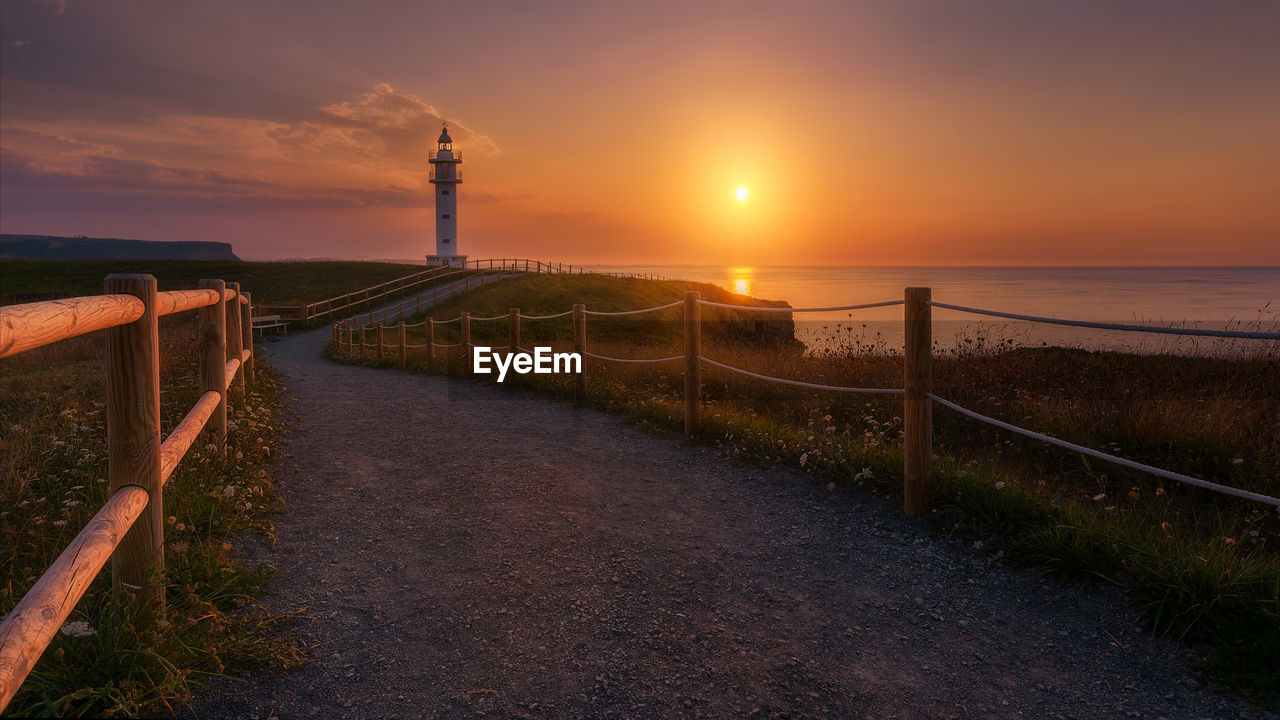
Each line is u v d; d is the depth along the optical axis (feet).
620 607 10.57
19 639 5.19
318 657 8.98
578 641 9.55
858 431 21.98
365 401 29.91
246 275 146.61
